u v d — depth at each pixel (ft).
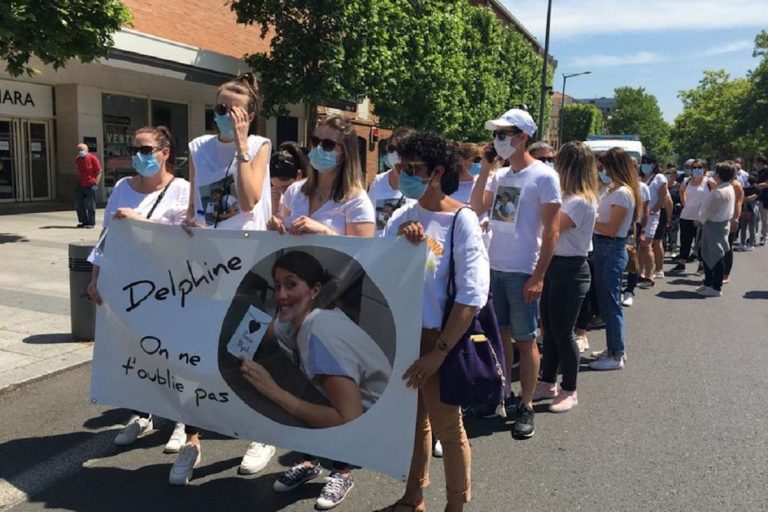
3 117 51.11
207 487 10.91
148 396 11.00
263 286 9.85
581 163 13.96
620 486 11.13
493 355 8.80
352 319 9.17
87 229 40.24
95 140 55.36
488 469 11.76
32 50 30.86
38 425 13.04
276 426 9.91
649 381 16.80
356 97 50.90
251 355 9.99
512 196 13.32
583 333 19.69
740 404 15.12
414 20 54.80
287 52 47.11
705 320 24.22
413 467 9.66
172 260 10.56
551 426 13.78
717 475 11.53
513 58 100.17
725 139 209.67
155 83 60.23
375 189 15.57
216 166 10.89
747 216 47.75
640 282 31.99
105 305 11.18
